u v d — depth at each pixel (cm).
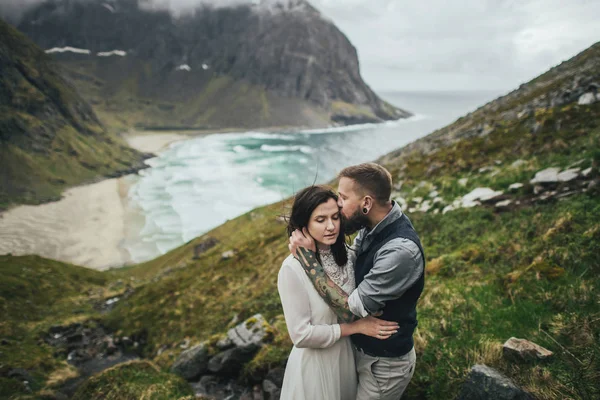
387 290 263
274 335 740
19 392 916
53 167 15562
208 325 1248
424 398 436
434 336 508
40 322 1938
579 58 3581
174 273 2431
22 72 19838
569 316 445
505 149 1552
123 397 607
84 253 7581
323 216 278
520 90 4056
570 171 934
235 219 4459
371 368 317
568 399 338
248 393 653
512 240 745
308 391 301
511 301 537
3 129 15800
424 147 3089
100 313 2138
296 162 18462
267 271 1581
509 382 363
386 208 290
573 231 639
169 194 12456
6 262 2956
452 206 1160
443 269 749
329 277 302
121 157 19150
